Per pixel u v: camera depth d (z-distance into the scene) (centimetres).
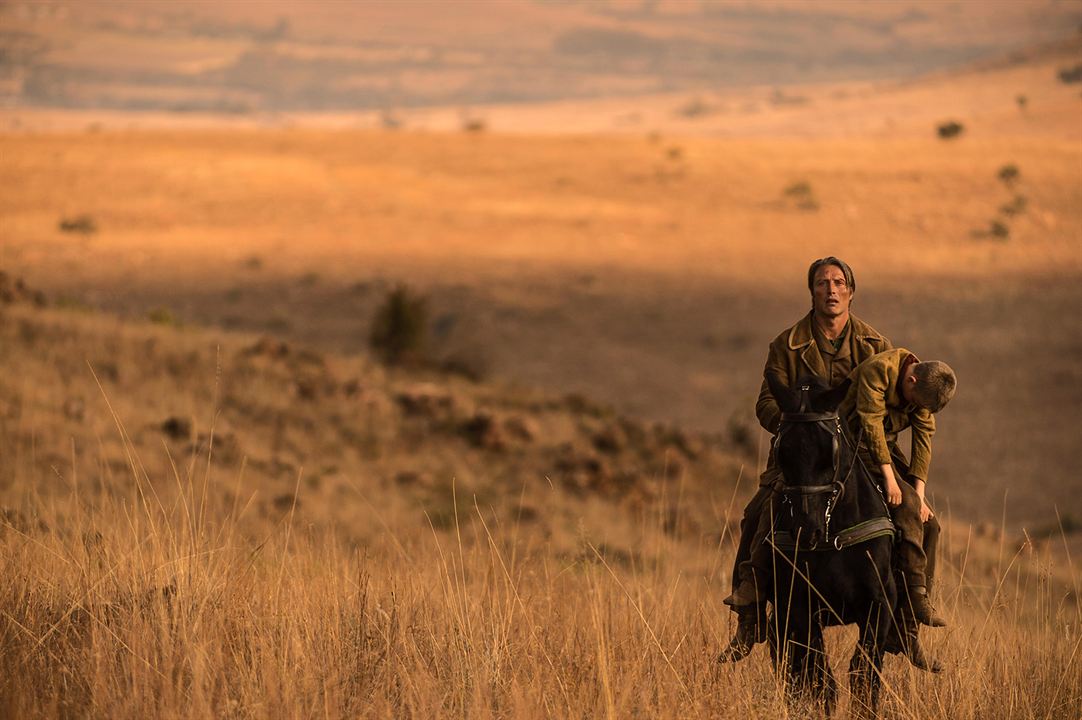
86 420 8681
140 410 9488
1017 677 2562
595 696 2342
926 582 2550
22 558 2912
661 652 2553
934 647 2808
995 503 16100
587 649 2605
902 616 2505
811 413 2428
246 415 10412
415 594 2891
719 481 11175
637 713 2267
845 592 2420
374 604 2773
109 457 7775
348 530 7319
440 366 14438
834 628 3188
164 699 2117
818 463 2400
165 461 8025
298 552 3164
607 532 7750
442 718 2189
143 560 2839
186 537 2981
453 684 2355
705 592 3438
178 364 11219
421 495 9175
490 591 3003
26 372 9669
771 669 2500
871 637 2398
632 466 11012
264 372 11656
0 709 2073
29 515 3950
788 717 2262
